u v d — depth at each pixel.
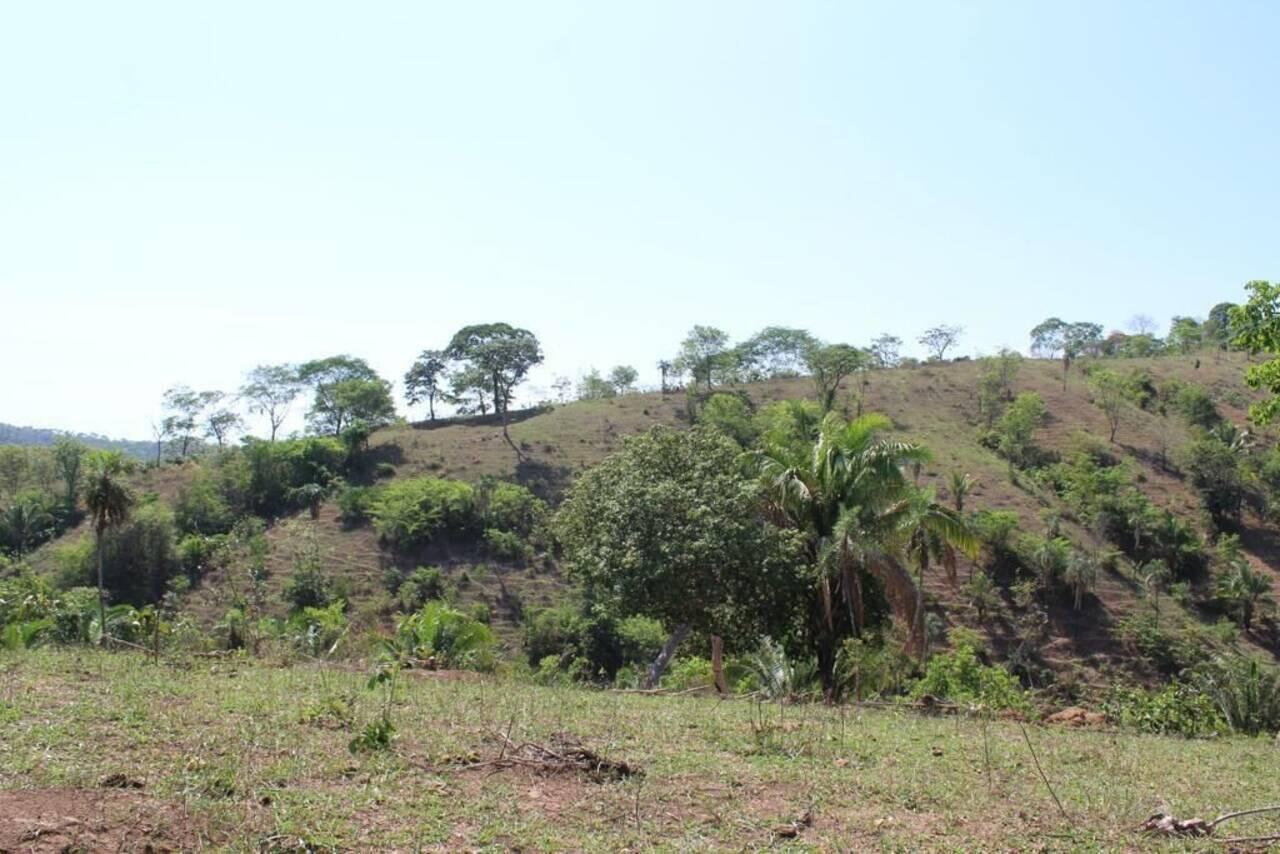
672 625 21.61
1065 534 63.25
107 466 33.34
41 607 23.36
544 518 63.66
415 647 20.53
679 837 6.28
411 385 100.50
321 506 69.81
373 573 60.44
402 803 6.43
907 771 8.91
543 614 51.44
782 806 7.27
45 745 7.19
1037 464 74.94
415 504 64.25
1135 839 7.05
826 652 20.97
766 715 11.92
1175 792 9.02
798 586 20.81
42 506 68.00
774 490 21.50
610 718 10.75
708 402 82.69
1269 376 18.41
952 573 23.16
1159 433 80.06
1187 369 96.06
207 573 59.38
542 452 79.31
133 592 56.59
